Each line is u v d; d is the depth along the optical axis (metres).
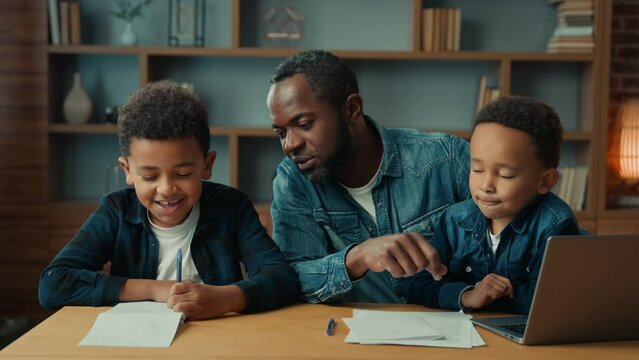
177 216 1.59
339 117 1.71
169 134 1.50
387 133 1.92
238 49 4.12
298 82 1.67
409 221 1.90
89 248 1.64
